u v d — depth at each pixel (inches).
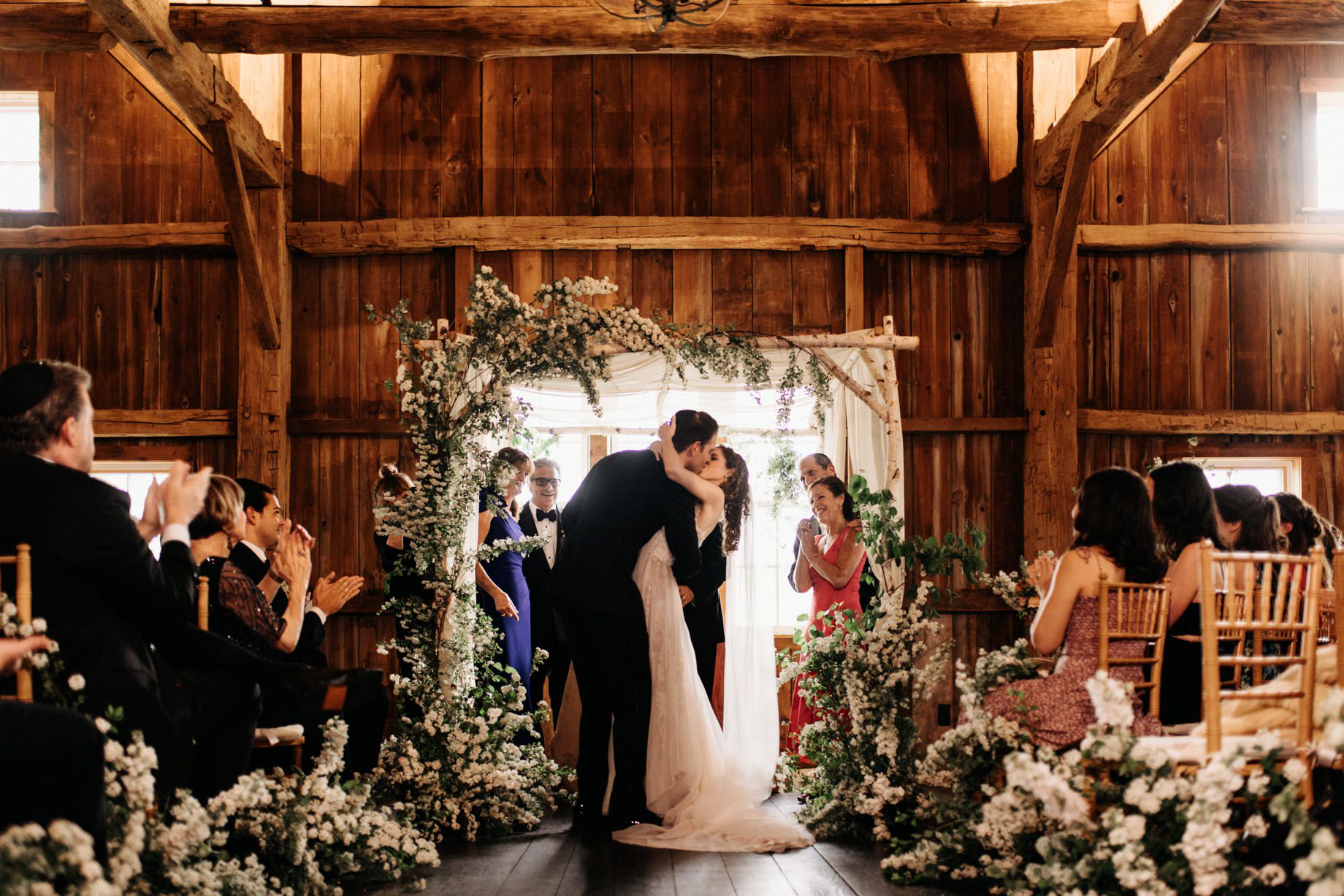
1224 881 98.8
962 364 263.9
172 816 110.9
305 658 162.4
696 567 184.9
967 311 265.0
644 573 185.2
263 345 253.1
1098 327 264.2
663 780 179.2
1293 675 117.6
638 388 244.4
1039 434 254.5
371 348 262.5
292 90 265.0
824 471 222.7
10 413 105.4
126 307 260.8
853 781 179.8
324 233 259.3
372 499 259.1
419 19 209.6
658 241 259.4
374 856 145.6
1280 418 261.3
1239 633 131.2
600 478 187.9
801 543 218.7
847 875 150.6
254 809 127.6
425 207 263.1
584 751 182.2
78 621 102.3
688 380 243.6
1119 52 208.5
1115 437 264.2
